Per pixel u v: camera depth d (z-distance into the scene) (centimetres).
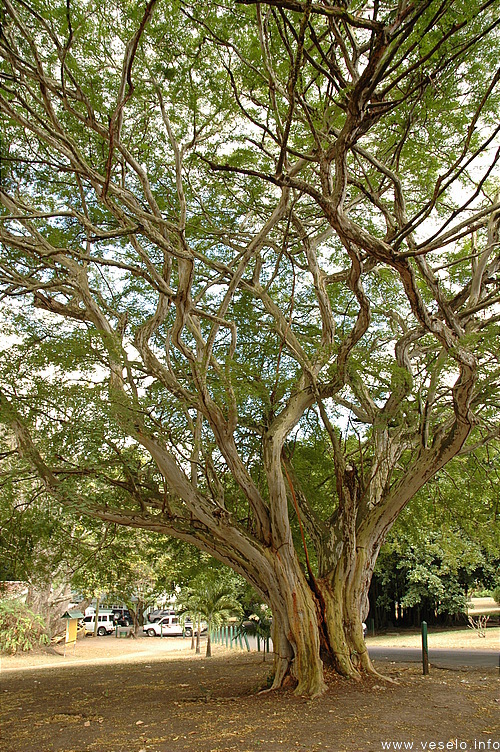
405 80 870
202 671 1593
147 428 1072
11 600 2652
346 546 1165
